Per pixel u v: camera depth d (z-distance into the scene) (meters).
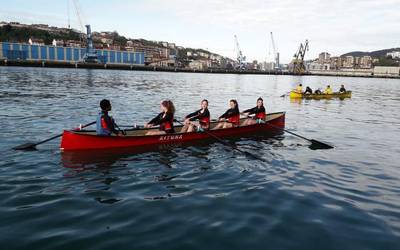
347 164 10.66
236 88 51.91
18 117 16.69
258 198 7.58
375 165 10.66
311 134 15.68
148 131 12.93
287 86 66.12
